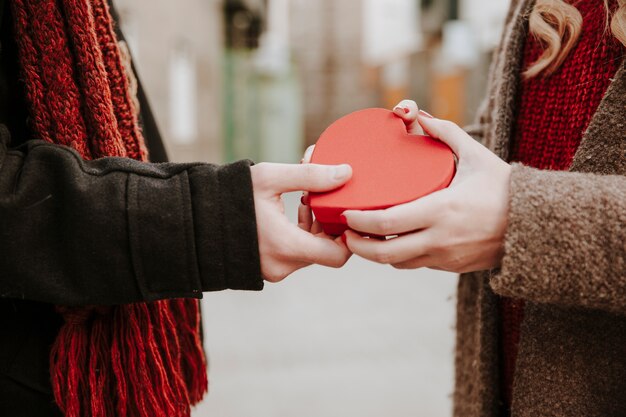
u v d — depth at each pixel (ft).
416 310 13.75
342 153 2.93
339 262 2.78
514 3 3.59
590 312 2.78
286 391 9.30
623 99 2.77
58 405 2.90
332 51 93.25
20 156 2.77
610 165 2.78
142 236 2.67
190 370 3.32
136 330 2.94
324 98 94.32
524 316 2.98
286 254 2.73
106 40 3.07
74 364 2.89
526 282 2.55
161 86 25.72
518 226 2.55
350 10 91.71
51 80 2.92
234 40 54.13
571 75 3.08
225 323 12.84
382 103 89.20
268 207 2.74
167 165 2.82
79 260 2.68
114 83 3.09
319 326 12.57
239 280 2.74
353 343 11.48
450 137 2.82
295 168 2.75
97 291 2.70
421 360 10.59
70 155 2.75
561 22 3.06
